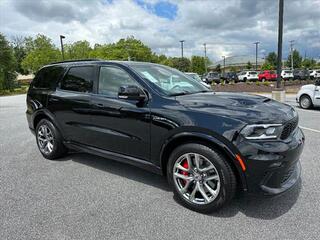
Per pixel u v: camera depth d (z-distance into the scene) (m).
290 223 3.08
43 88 5.39
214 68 116.06
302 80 40.62
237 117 3.12
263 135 3.03
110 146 4.24
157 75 4.25
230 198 3.22
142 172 4.66
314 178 4.20
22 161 5.32
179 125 3.36
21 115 12.00
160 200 3.70
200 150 3.27
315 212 3.28
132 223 3.17
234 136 3.03
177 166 3.50
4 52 39.78
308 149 5.68
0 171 4.79
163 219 3.24
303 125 8.28
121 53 74.62
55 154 5.27
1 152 5.93
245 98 3.74
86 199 3.75
